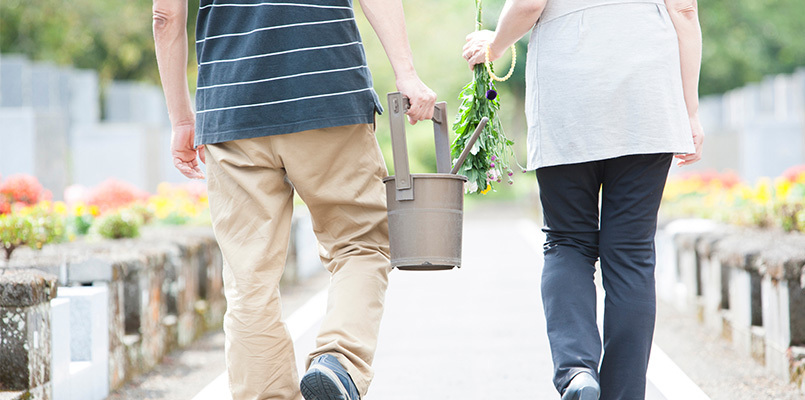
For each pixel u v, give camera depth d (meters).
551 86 4.73
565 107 4.68
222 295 11.52
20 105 20.53
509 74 5.10
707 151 32.34
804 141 26.81
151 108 27.83
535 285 14.54
